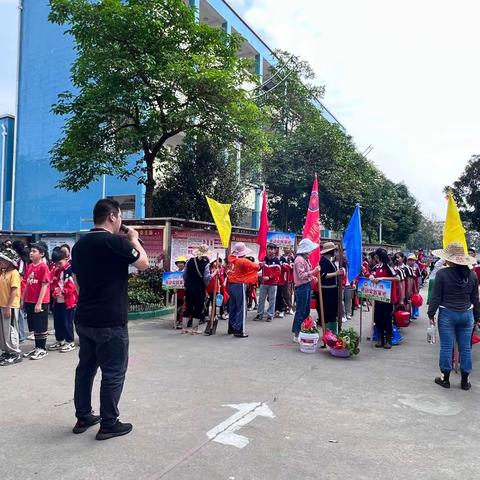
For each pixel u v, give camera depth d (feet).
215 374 19.98
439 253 20.45
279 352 24.66
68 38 85.40
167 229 40.24
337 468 11.73
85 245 13.16
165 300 40.11
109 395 13.02
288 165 73.51
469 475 11.58
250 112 44.60
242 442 13.08
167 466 11.53
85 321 12.99
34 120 89.86
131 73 39.96
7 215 94.17
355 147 86.74
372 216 95.50
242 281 28.68
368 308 45.37
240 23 92.79
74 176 44.68
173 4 41.47
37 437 13.20
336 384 19.04
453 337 19.29
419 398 17.57
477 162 101.65
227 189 57.98
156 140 49.01
